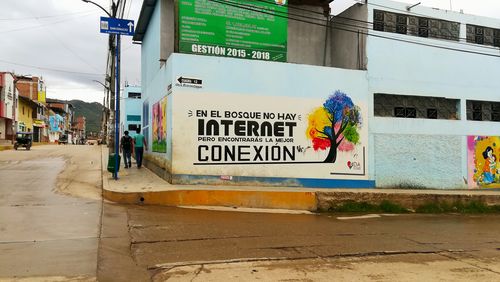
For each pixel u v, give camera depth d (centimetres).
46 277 556
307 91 1502
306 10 1747
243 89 1402
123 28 1362
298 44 1752
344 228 1034
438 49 1764
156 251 711
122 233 816
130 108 3347
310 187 1481
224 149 1368
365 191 1430
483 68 1856
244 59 1409
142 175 1544
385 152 1642
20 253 658
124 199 1133
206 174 1341
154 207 1116
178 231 865
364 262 713
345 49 1722
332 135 1539
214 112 1358
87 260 636
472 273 669
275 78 1452
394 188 1645
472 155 1811
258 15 1477
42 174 1612
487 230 1137
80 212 979
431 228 1121
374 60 1642
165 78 1434
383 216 1308
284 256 723
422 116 1752
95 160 2286
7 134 4209
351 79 1589
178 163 1311
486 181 1836
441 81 1762
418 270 675
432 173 1722
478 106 1872
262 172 1417
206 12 1412
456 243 922
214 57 1367
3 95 3947
